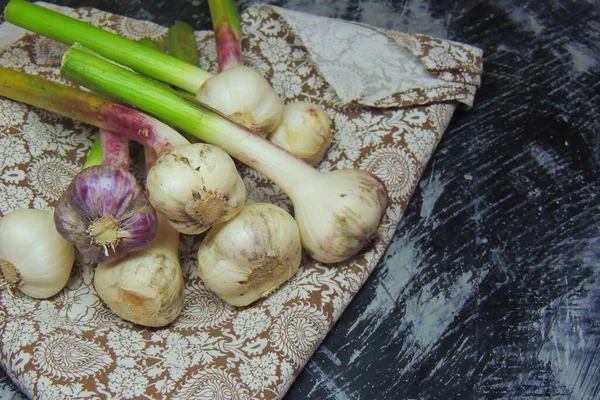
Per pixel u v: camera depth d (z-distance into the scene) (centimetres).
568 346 60
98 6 73
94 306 59
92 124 60
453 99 66
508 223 64
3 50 66
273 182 60
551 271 62
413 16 74
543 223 64
